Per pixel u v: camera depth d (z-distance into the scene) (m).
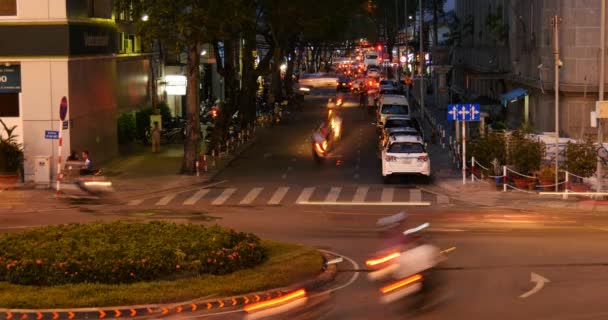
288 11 59.25
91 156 45.75
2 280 20.59
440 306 19.20
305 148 56.62
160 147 55.84
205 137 58.22
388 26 140.25
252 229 29.16
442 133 57.69
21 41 40.94
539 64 57.31
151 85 63.75
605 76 51.31
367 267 23.45
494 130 44.94
